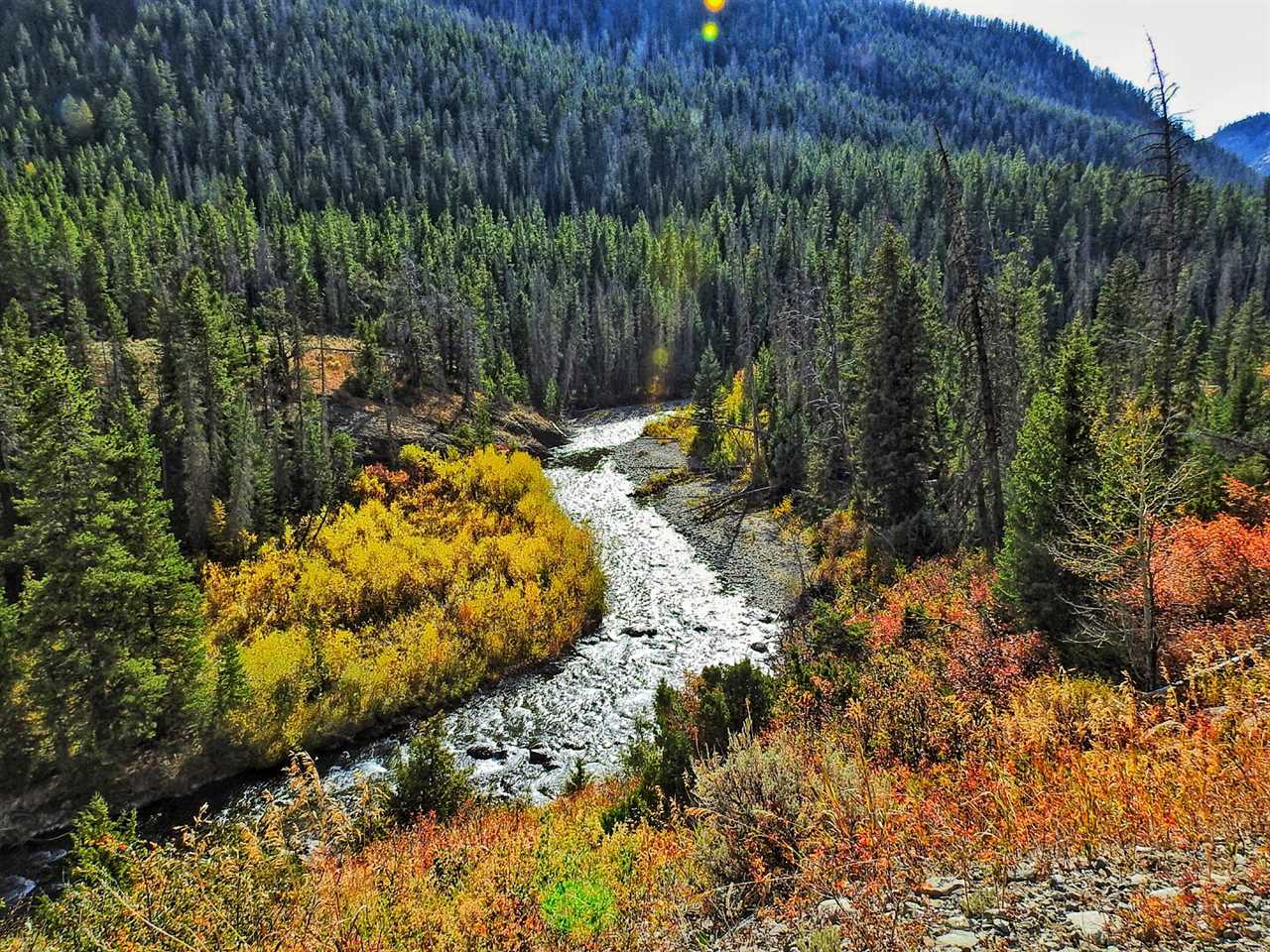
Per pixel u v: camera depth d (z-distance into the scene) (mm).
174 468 38750
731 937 5738
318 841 9500
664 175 170125
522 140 174875
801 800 7301
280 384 53094
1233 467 18469
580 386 95875
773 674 20188
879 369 27562
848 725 10969
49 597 18578
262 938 7000
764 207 131875
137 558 20156
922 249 102250
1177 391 22062
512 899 7758
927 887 5367
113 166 123062
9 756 18219
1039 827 5742
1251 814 5055
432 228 117875
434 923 7371
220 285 78188
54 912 9969
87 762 18562
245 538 35469
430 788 14266
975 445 23109
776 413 44594
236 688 20234
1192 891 4320
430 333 69312
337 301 86125
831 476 36938
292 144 146625
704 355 60312
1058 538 13672
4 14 164000
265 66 172125
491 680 24141
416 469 48500
